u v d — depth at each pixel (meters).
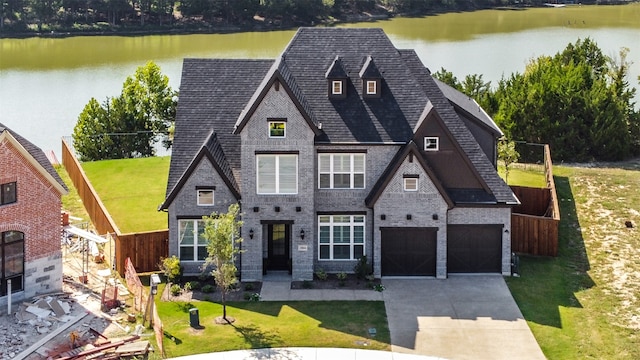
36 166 36.19
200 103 43.16
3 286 36.09
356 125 41.16
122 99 67.69
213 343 33.44
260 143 39.41
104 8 142.25
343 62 43.19
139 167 61.38
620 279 40.62
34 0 138.38
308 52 43.62
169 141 69.56
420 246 41.00
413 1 176.50
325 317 36.25
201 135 42.19
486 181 41.16
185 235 40.84
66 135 76.88
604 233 46.56
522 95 62.78
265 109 39.09
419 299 38.31
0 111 85.00
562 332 35.00
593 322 36.03
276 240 41.53
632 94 67.38
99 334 33.44
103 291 36.38
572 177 56.38
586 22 168.50
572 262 42.94
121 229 47.19
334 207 41.12
